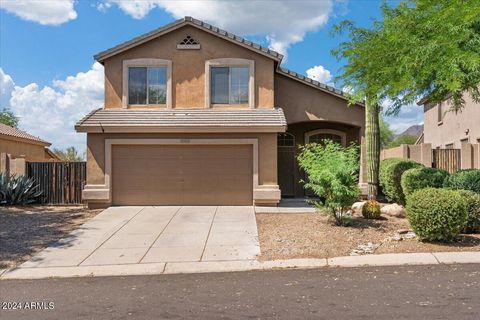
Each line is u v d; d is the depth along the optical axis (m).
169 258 9.71
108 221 13.74
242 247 10.41
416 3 11.09
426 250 9.41
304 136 20.77
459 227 9.75
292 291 7.07
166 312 6.21
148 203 16.39
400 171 15.30
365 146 17.00
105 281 8.21
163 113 16.70
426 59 9.66
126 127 15.78
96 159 16.17
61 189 17.58
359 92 11.61
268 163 16.22
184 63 17.25
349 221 11.88
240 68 17.33
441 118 27.14
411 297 6.52
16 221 13.95
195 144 16.30
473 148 18.73
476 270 8.02
